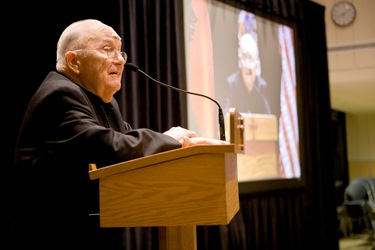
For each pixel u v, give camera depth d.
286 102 4.43
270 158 4.14
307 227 4.60
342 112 9.91
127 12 2.93
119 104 2.86
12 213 1.45
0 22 2.33
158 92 3.14
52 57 2.50
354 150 10.23
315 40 5.06
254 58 4.08
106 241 1.48
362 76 6.29
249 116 3.96
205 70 3.58
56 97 1.38
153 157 1.16
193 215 1.14
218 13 3.75
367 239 7.32
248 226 3.88
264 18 4.24
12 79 2.36
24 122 1.44
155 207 1.16
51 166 1.36
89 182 1.38
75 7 2.62
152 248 2.99
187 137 1.43
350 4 6.34
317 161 4.88
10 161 2.33
